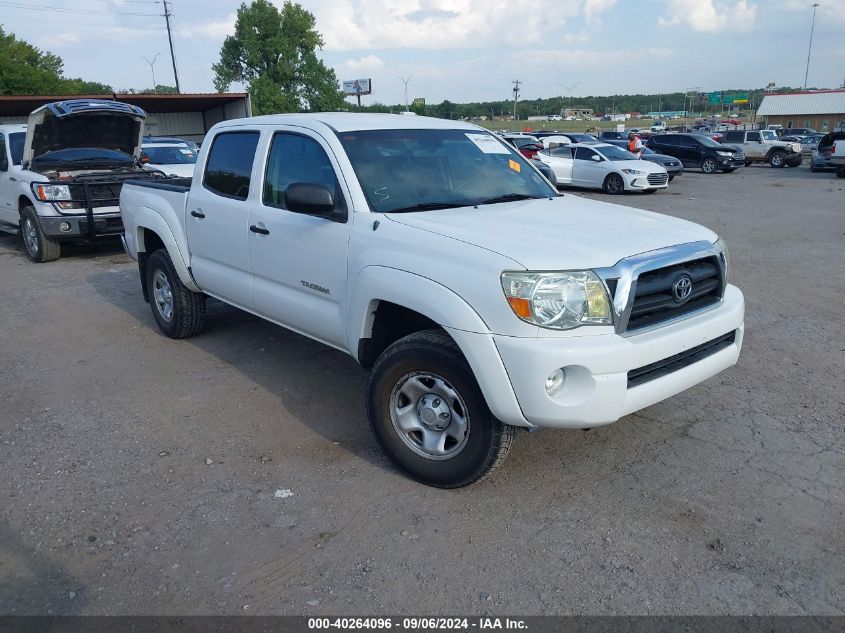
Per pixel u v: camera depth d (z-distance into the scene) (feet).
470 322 10.48
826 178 77.92
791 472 12.48
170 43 184.96
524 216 12.77
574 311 10.11
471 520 11.14
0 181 35.09
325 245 13.35
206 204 17.10
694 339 11.21
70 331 21.44
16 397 16.26
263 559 10.23
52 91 132.36
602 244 10.96
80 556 10.32
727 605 9.20
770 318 21.88
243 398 16.02
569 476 12.44
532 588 9.58
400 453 12.21
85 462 13.11
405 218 12.39
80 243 35.63
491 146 16.05
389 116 15.80
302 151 14.43
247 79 191.42
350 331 12.89
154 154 46.44
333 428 14.44
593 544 10.50
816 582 9.61
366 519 11.19
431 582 9.71
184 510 11.48
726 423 14.46
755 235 37.52
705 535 10.68
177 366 18.16
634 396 10.53
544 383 10.10
